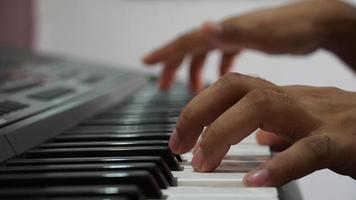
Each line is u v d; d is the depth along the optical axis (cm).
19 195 33
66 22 153
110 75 82
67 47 154
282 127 40
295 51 84
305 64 145
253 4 147
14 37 146
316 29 83
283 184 37
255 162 43
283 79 146
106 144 44
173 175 40
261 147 47
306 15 83
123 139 46
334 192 127
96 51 155
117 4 153
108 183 35
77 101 55
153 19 152
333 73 144
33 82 60
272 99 39
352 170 39
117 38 154
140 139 46
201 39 82
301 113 40
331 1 85
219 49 85
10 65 74
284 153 37
